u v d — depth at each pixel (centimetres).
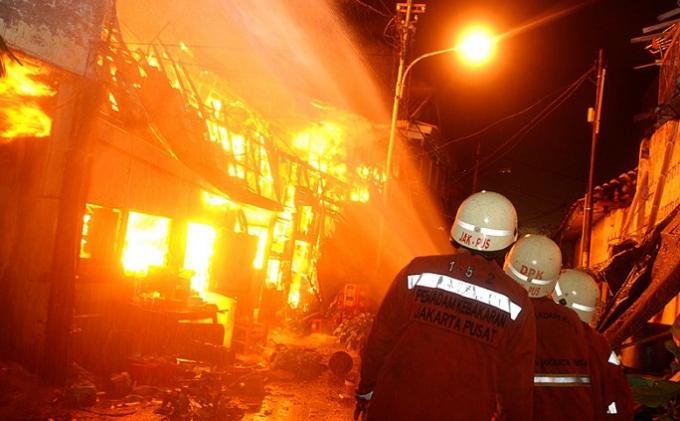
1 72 471
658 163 1365
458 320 321
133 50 1155
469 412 308
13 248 879
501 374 317
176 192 1186
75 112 834
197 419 760
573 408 348
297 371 1074
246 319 1297
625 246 1321
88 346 913
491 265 335
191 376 947
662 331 668
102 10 855
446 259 339
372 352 339
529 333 320
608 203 1952
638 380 398
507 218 346
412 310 331
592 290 438
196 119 1193
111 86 871
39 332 838
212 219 1345
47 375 800
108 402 790
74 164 813
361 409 354
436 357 316
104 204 974
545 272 370
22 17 767
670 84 1231
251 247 1373
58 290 806
